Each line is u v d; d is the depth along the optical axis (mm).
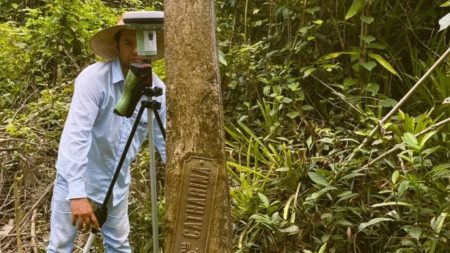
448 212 3273
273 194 3842
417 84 3537
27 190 4570
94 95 2877
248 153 4078
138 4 6395
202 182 2369
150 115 2688
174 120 2371
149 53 2623
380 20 4449
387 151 3660
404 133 3570
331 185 3625
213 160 2369
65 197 3057
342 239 3506
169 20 2361
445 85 3998
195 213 2381
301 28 4496
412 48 4492
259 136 4477
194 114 2346
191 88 2342
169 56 2369
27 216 4258
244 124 4539
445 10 4449
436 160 3717
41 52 5797
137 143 3152
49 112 5102
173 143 2381
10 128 4684
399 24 4523
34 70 5691
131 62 2910
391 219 3244
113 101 2941
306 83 4586
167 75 2379
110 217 3262
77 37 5727
